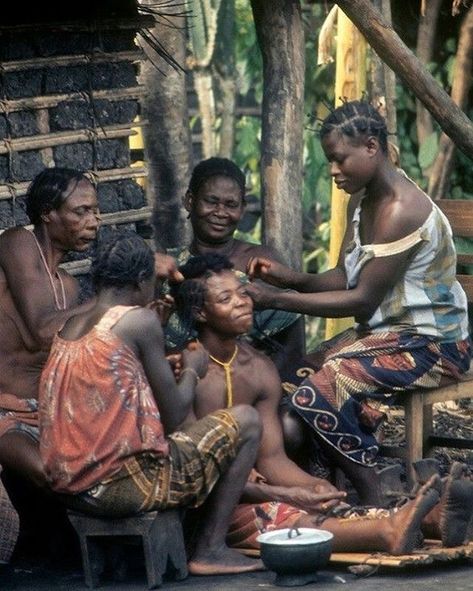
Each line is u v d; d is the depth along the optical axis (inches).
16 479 269.0
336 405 271.6
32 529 274.8
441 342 277.9
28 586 251.1
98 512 243.0
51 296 265.6
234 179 295.0
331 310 276.2
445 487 250.4
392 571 251.8
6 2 304.3
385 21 307.4
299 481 269.0
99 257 246.1
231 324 265.1
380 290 275.1
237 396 271.0
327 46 391.9
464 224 301.6
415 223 271.4
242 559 252.8
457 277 305.3
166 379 245.4
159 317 266.2
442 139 432.1
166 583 247.4
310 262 555.5
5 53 294.4
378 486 277.3
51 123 301.3
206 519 253.1
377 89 380.2
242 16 530.6
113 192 311.3
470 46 419.8
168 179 376.5
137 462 240.2
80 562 267.0
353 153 270.2
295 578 242.7
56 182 265.4
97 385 239.8
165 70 374.0
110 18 309.9
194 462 245.6
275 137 332.5
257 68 539.5
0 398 262.8
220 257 269.6
